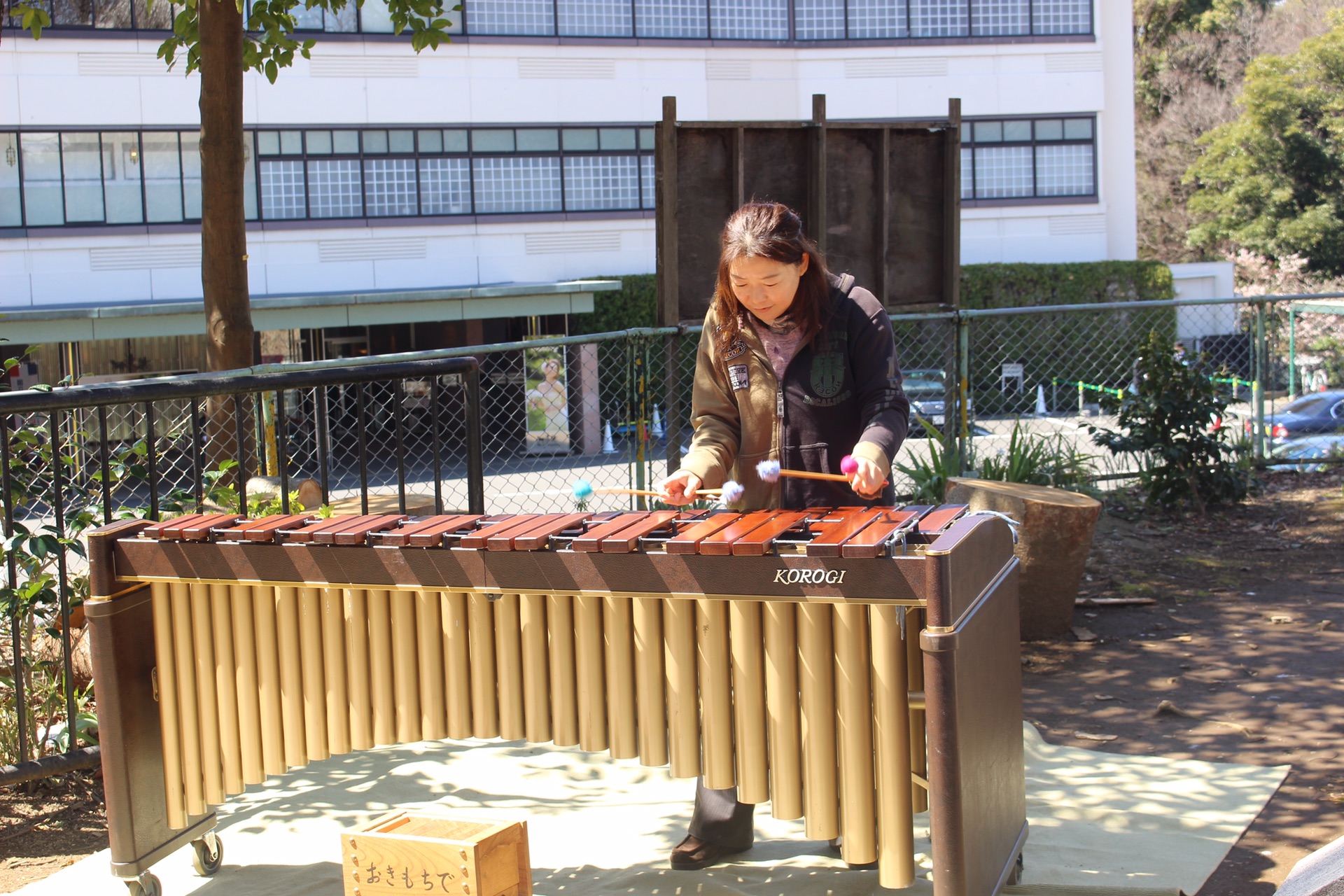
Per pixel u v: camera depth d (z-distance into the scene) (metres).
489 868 2.66
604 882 3.14
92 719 4.00
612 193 19.33
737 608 2.57
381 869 2.69
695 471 2.97
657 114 19.28
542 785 3.94
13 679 4.07
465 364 4.66
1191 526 7.71
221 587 2.91
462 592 2.75
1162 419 8.00
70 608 4.25
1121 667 5.03
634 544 2.60
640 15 19.09
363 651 2.84
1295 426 9.66
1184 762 3.92
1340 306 9.63
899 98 20.03
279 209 17.83
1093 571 6.62
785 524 2.70
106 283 17.05
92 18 16.70
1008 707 2.84
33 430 4.21
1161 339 8.23
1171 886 2.97
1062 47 20.48
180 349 17.75
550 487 10.96
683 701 2.64
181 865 3.35
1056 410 16.86
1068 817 3.48
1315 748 4.00
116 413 7.48
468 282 18.77
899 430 2.93
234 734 2.96
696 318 6.04
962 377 7.37
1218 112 32.59
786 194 6.17
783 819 2.61
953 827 2.39
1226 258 29.88
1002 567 2.86
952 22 20.12
